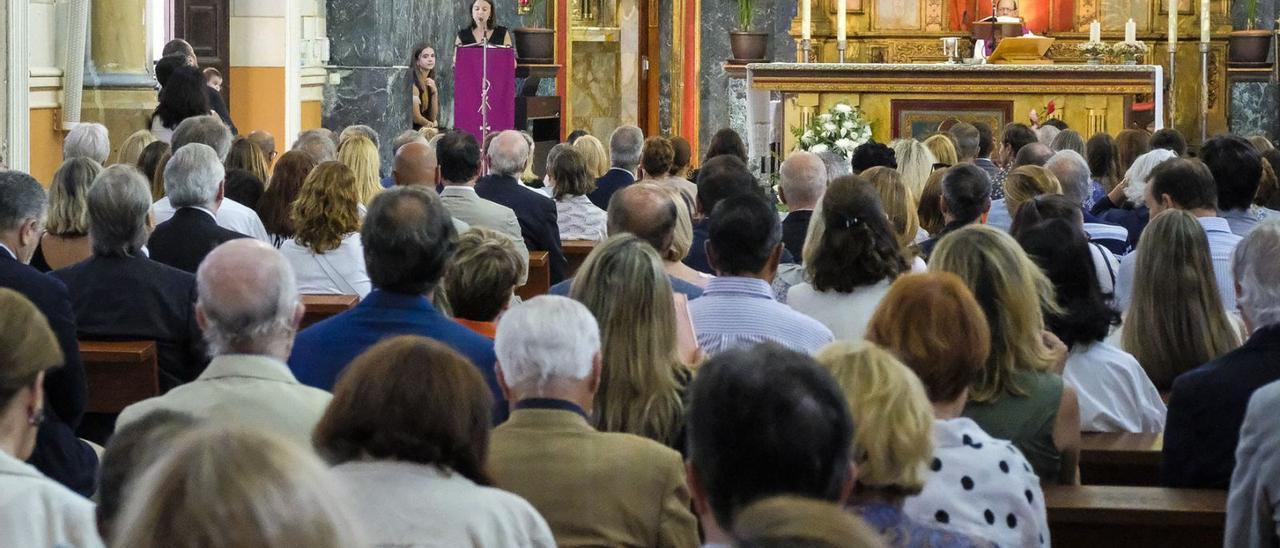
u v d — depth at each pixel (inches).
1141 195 334.3
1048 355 165.8
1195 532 158.9
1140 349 209.8
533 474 138.6
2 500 118.6
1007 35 703.7
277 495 65.8
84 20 485.7
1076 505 155.9
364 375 116.6
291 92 624.1
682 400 166.1
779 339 193.9
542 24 779.4
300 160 285.6
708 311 195.9
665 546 139.2
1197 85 804.0
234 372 149.3
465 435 116.5
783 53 800.9
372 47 665.6
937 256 170.9
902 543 114.5
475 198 312.7
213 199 251.0
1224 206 302.0
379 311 179.2
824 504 67.0
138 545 65.1
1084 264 197.3
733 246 199.6
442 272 181.5
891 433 114.2
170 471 66.3
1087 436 189.2
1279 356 168.4
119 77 502.9
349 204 263.0
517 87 701.9
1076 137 423.2
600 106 818.8
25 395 130.8
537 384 142.1
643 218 231.3
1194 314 206.7
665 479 139.8
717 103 813.9
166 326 212.8
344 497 70.2
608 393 164.2
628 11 813.9
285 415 145.7
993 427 162.1
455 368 117.6
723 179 289.7
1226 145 299.1
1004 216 346.0
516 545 116.1
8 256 191.0
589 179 381.1
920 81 604.4
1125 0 797.2
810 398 96.7
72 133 332.2
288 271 152.7
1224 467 168.7
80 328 211.5
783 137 614.2
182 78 414.6
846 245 212.5
